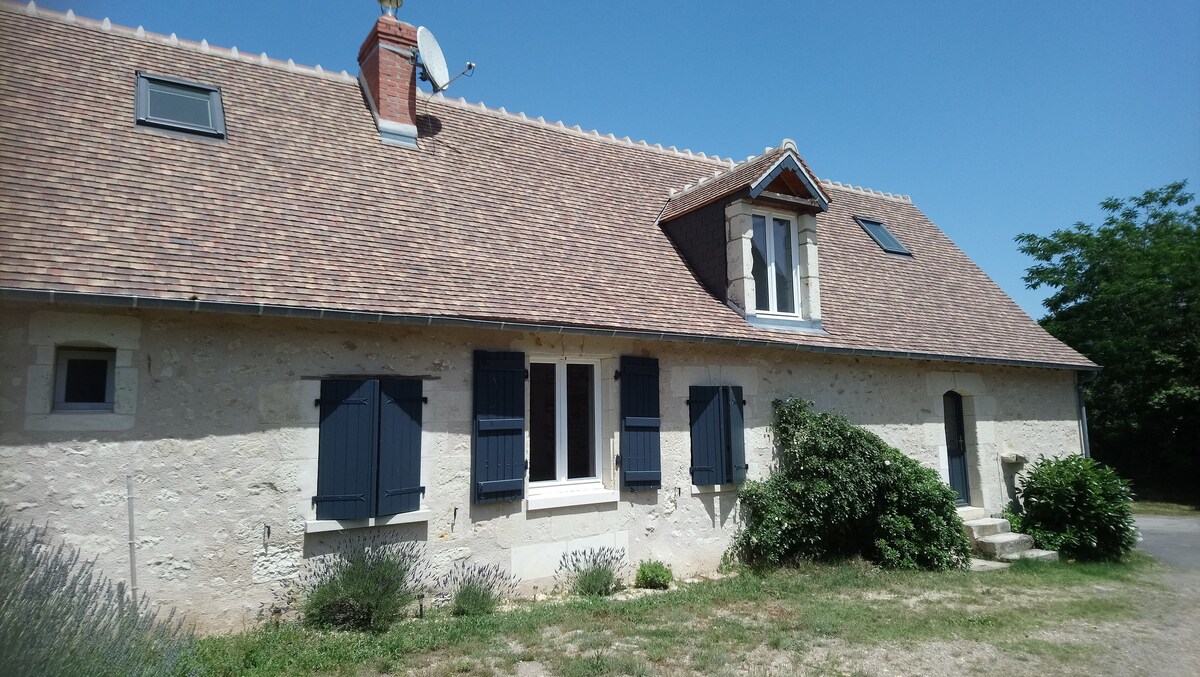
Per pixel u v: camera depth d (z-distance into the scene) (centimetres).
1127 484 1112
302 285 645
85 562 498
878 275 1238
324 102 924
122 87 767
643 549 830
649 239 1036
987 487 1166
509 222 899
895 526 918
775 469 951
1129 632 663
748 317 938
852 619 672
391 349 693
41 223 580
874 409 1056
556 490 798
